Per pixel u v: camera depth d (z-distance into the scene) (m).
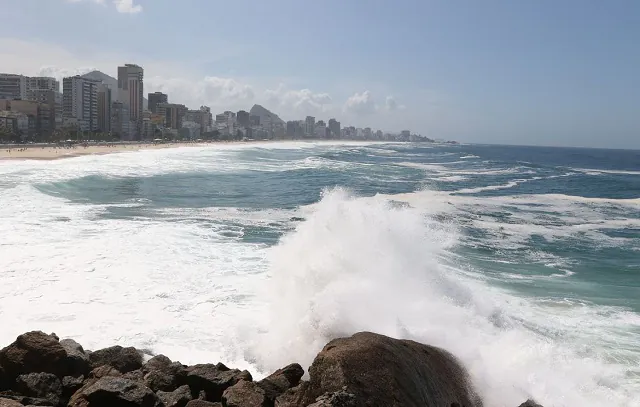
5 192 27.02
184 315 10.73
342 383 6.53
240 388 7.36
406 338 8.76
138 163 57.56
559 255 18.16
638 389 8.12
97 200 27.52
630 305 12.48
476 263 16.34
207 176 45.97
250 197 31.83
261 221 22.36
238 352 9.19
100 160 58.75
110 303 11.28
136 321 10.37
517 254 18.02
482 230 22.41
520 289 13.63
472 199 33.16
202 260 15.05
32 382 7.47
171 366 8.08
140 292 12.05
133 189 33.47
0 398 6.94
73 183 34.00
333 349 7.10
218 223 21.58
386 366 6.85
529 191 41.09
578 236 21.97
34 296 11.48
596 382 8.28
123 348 8.56
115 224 20.11
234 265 14.60
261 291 12.24
